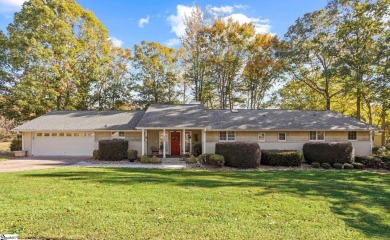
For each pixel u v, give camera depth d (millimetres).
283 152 17844
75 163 17500
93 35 30719
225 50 33531
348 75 24422
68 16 28672
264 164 18094
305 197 8289
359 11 24797
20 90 24875
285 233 5184
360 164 16969
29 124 22516
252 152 16672
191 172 13891
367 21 24438
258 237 4945
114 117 24094
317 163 17469
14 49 25062
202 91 35000
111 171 13258
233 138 20625
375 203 7898
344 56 24984
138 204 6965
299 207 7086
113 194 8023
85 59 29938
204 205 6996
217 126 20406
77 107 31375
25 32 25703
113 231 5047
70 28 28938
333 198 8289
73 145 22328
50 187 8859
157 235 4910
